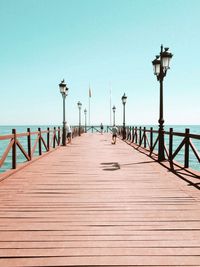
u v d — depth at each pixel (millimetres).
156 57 11438
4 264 3070
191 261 3141
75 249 3412
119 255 3273
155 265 3059
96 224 4211
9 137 7988
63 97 19016
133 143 20344
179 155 35719
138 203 5277
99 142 22312
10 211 4801
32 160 10703
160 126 10891
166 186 6652
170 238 3725
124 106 26797
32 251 3357
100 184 6883
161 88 10938
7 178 7602
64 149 16266
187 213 4703
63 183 6996
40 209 4910
